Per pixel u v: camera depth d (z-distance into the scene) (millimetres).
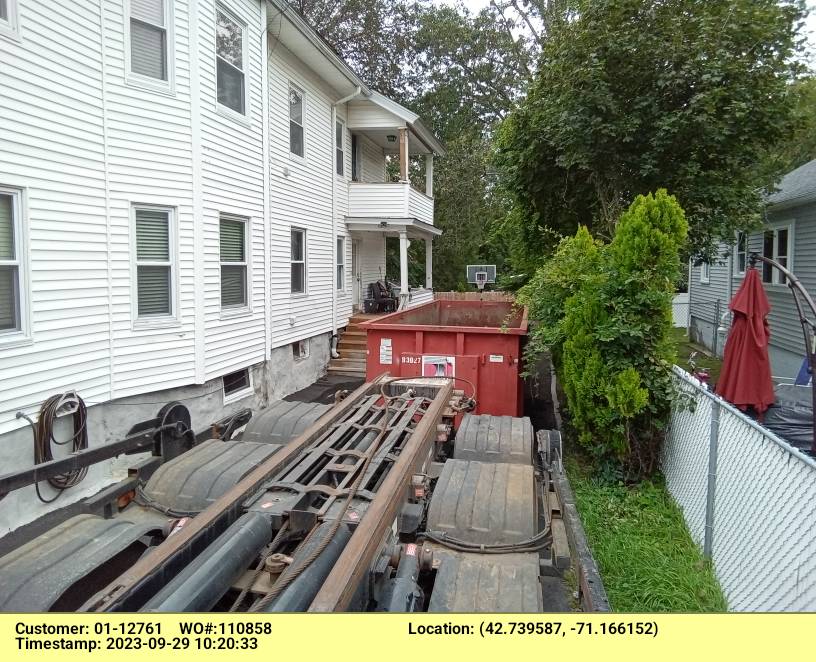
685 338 19531
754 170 11602
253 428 4836
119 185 6910
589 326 5891
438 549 3100
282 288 11297
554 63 10383
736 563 3934
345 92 14320
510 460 4426
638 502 5508
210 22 8242
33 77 5781
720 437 4430
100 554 2617
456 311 11492
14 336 5637
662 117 9641
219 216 8633
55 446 5961
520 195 12445
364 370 13719
